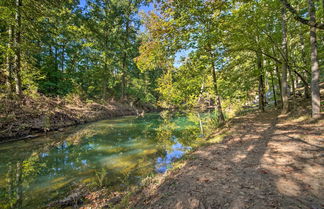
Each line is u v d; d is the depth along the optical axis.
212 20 8.52
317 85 7.48
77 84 21.59
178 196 3.16
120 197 3.96
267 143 5.75
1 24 11.12
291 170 3.64
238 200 2.77
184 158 5.73
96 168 5.89
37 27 13.12
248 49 10.27
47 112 12.41
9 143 8.62
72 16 20.00
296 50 15.70
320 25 5.74
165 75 14.37
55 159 6.77
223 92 11.00
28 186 4.65
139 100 35.19
